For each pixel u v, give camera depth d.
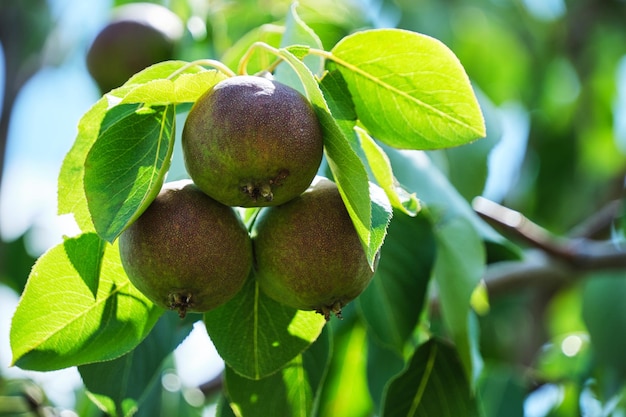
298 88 0.58
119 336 0.57
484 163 0.74
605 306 0.82
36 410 0.77
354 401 0.77
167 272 0.54
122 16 0.80
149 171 0.54
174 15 0.81
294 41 0.59
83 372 0.62
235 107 0.53
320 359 0.62
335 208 0.55
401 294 0.65
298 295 0.55
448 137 0.58
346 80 0.58
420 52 0.57
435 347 0.66
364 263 0.55
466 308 0.66
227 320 0.58
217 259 0.54
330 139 0.53
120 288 0.57
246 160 0.53
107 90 0.80
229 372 0.61
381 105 0.58
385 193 0.56
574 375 0.83
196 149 0.53
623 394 0.83
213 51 0.80
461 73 0.57
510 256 0.72
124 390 0.62
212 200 0.55
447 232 0.67
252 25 0.87
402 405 0.66
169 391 0.76
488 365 0.88
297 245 0.54
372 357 0.72
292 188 0.54
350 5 0.84
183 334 0.64
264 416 0.61
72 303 0.56
